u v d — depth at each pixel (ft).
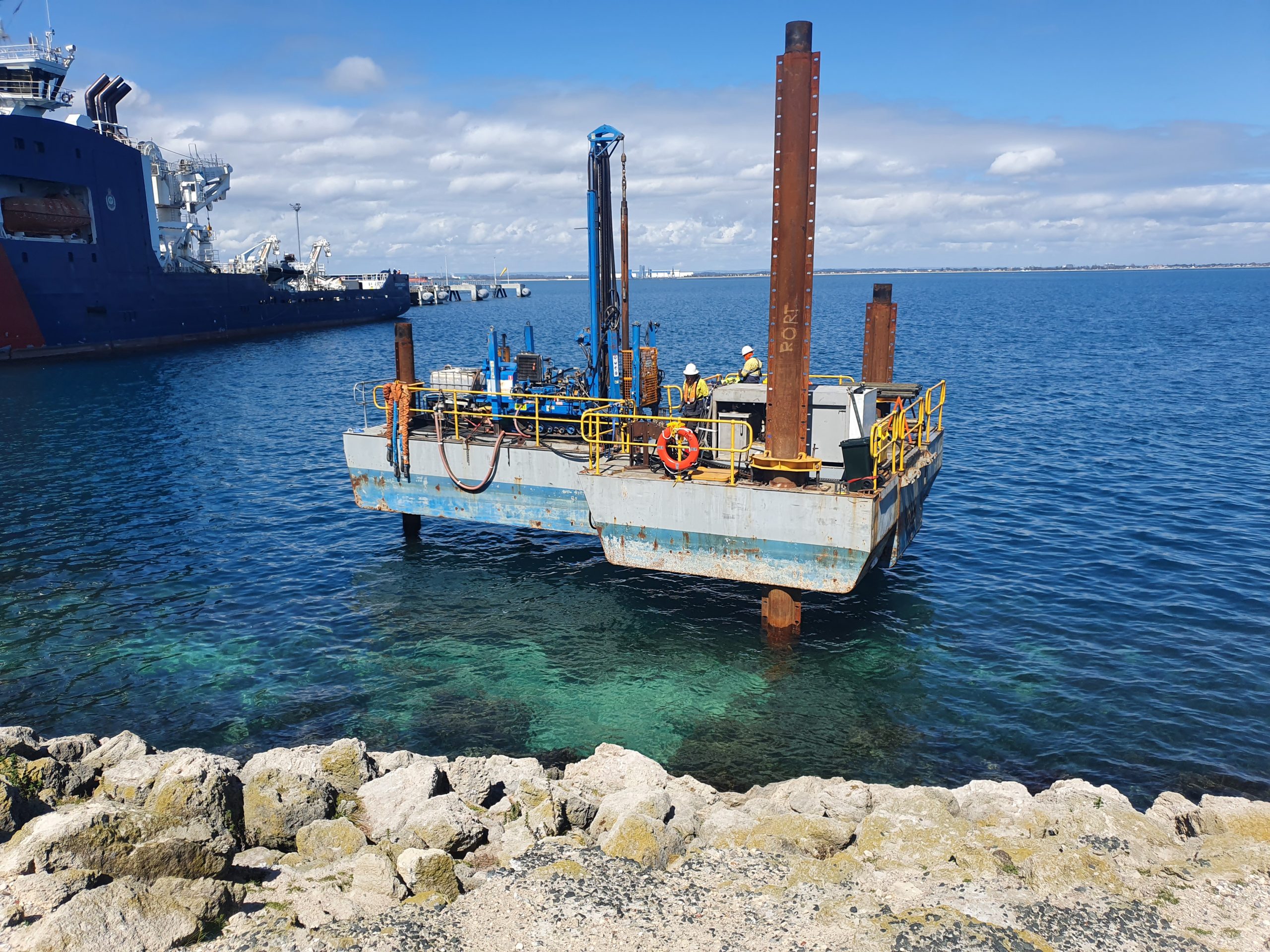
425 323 415.23
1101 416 134.10
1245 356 218.38
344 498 92.17
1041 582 65.62
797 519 51.39
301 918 26.63
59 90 217.15
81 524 82.48
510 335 325.83
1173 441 115.65
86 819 27.91
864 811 34.53
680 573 63.16
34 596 64.34
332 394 169.68
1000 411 139.64
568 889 28.27
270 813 31.83
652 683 50.93
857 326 348.18
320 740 45.11
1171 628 57.36
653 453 59.62
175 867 27.45
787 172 48.01
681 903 27.50
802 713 47.52
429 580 67.26
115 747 37.42
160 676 51.98
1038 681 50.42
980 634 56.80
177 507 88.43
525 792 35.35
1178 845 30.89
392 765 37.40
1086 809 32.17
